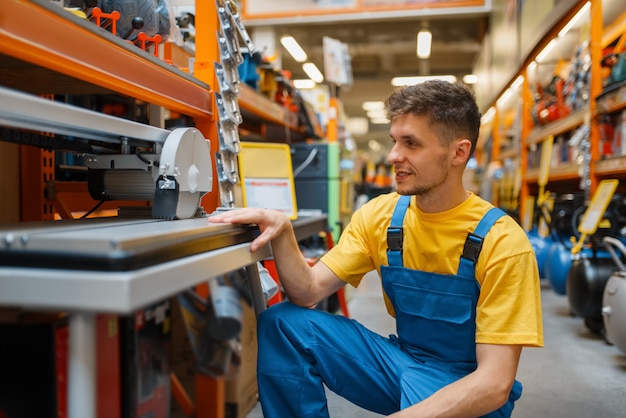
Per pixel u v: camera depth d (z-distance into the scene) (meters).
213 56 1.66
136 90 1.19
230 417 1.43
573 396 2.03
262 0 9.06
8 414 0.84
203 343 1.35
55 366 0.83
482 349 1.11
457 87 1.18
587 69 3.53
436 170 1.16
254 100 2.88
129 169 1.30
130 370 0.87
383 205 1.39
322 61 12.33
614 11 3.73
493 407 1.05
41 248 0.69
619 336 2.36
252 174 2.64
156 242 0.77
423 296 1.26
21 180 1.69
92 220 1.18
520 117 5.86
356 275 1.40
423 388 1.17
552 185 6.06
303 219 2.44
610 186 2.81
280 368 1.25
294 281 1.28
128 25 1.51
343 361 1.28
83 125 0.96
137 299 0.65
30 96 0.82
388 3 8.78
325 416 1.27
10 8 0.81
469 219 1.21
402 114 1.16
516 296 1.11
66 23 0.94
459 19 10.27
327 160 3.75
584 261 2.92
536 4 4.78
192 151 1.25
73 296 0.65
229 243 1.05
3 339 0.84
